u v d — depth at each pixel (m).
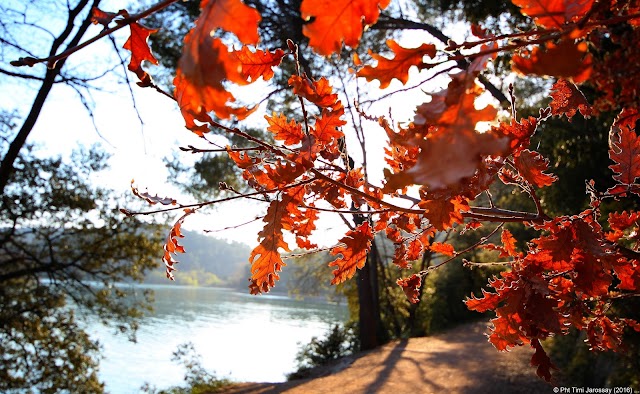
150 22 8.16
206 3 0.46
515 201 8.88
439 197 0.88
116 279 11.91
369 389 9.82
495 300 1.02
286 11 6.42
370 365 12.41
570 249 1.00
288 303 55.62
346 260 1.27
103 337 25.12
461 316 18.86
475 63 0.54
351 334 17.19
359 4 0.50
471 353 12.02
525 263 1.06
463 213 1.11
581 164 6.96
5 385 10.11
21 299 11.03
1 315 10.44
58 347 10.97
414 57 0.62
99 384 11.38
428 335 16.91
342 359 14.95
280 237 1.03
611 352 7.20
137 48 0.66
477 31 0.77
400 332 17.38
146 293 12.42
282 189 0.95
